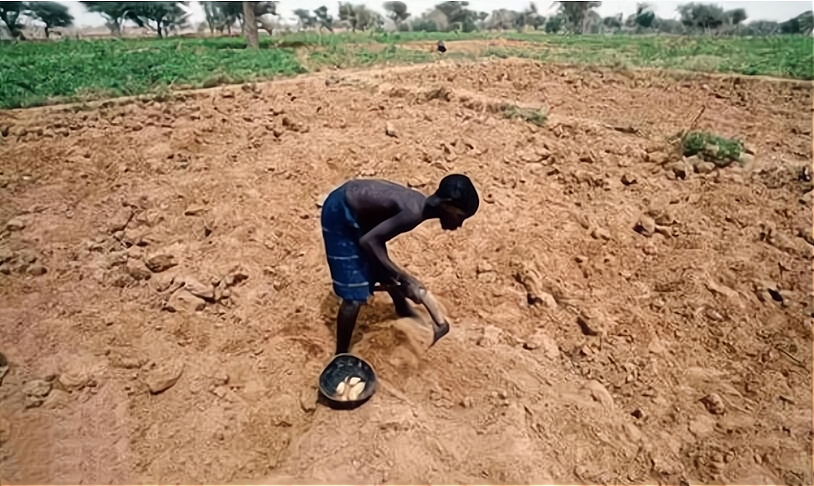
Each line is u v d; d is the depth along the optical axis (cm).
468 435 304
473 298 426
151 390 328
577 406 333
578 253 495
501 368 353
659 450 312
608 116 919
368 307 403
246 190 567
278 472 285
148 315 394
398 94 962
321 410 317
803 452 316
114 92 959
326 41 2191
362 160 642
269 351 364
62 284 424
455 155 663
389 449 292
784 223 552
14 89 924
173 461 290
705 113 947
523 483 282
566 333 400
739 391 360
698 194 604
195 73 1195
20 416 309
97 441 299
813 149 757
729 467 306
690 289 450
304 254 469
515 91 1105
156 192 564
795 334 412
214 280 421
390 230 298
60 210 530
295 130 740
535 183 615
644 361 377
